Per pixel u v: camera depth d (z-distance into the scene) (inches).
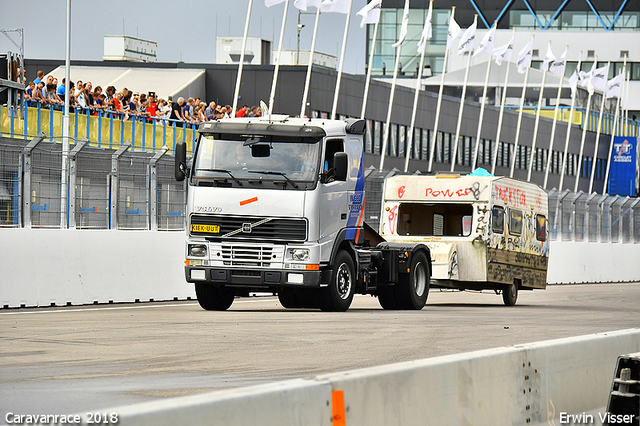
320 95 3622.0
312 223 1263.5
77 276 1460.4
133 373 677.9
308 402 370.6
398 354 818.2
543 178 5187.0
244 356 784.9
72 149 1489.9
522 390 503.5
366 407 398.9
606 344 590.2
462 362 460.4
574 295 2199.8
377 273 1443.2
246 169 1283.2
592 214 3083.2
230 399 339.6
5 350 796.6
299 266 1263.5
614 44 6565.0
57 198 1460.4
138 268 1582.2
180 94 3476.9
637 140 5767.7
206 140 1305.4
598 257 3102.9
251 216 1274.6
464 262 1752.0
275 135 1282.0
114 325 1040.2
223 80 3654.0
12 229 1368.1
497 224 1784.0
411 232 1878.7
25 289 1374.3
